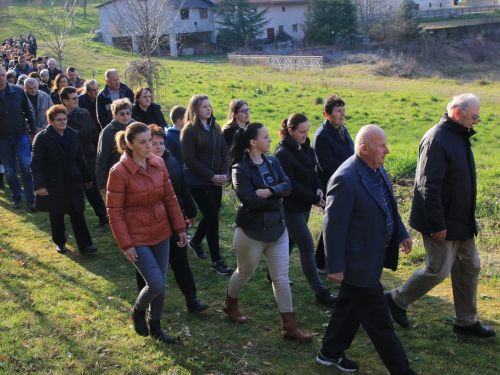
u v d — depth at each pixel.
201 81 30.20
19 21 55.75
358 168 4.18
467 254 4.84
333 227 4.11
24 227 8.21
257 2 61.16
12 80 12.62
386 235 4.23
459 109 4.59
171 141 6.88
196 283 6.24
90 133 8.31
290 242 6.26
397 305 5.12
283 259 4.92
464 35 59.78
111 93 8.80
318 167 6.11
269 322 5.30
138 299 4.84
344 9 57.03
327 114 6.08
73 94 8.09
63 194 6.89
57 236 7.12
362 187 4.14
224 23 57.84
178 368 4.47
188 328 5.16
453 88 30.41
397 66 43.97
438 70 48.69
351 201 4.12
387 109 22.72
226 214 8.78
